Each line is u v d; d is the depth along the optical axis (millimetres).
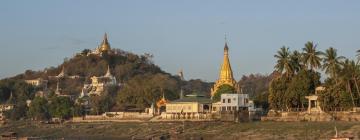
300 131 184375
